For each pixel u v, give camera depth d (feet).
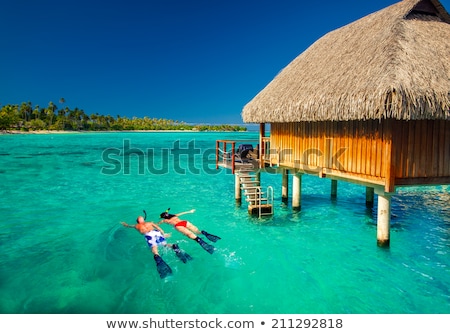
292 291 27.35
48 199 58.29
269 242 37.73
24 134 351.25
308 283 28.60
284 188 54.03
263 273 30.37
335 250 35.42
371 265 31.81
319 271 30.76
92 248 35.76
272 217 47.32
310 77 42.34
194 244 36.86
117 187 69.87
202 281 28.94
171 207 53.42
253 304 25.55
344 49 40.96
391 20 36.42
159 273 29.66
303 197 59.41
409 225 42.88
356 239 38.58
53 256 33.71
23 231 41.14
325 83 37.70
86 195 61.82
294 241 37.99
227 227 43.01
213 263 32.30
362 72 33.22
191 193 64.18
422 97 28.35
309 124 43.09
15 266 31.40
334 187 57.67
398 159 31.76
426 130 32.71
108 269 30.99
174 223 38.14
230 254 34.35
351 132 36.09
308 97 38.34
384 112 28.32
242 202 56.65
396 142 31.37
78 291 27.17
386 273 30.25
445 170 33.78
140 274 30.12
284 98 43.68
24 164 104.47
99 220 46.06
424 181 32.96
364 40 38.34
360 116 30.63
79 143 214.07
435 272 30.37
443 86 29.89
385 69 30.22
